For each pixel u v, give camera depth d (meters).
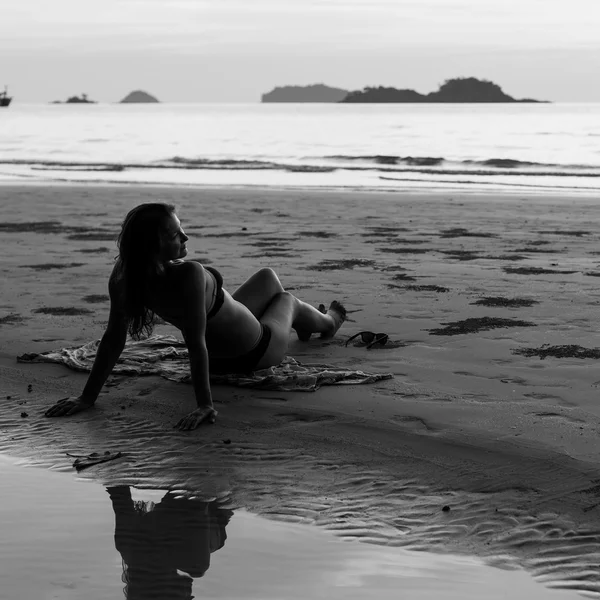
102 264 10.42
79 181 26.41
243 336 5.45
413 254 11.15
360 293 8.52
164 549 3.45
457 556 3.33
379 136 58.38
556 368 5.79
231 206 17.69
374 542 3.47
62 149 46.16
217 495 4.00
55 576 3.22
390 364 6.03
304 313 6.36
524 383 5.48
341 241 12.45
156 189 22.05
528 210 16.64
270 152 42.56
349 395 5.31
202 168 32.78
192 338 5.00
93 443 4.74
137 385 5.66
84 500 3.99
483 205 17.62
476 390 5.35
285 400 5.25
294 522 3.69
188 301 4.96
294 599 3.01
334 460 4.34
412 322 7.26
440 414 4.90
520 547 3.37
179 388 5.57
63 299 8.36
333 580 3.15
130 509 3.88
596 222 14.70
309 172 31.11
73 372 6.01
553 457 4.20
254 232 13.52
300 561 3.32
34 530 3.66
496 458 4.24
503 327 7.02
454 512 3.70
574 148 44.19
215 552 3.42
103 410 5.26
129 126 82.56
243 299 5.98
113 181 26.50
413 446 4.46
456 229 13.85
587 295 8.27
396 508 3.77
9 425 5.07
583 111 169.25
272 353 5.67
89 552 3.43
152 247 4.88
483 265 10.21
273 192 20.84
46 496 4.05
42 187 22.91
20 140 55.69
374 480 4.07
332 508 3.81
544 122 86.38
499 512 3.67
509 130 65.56
